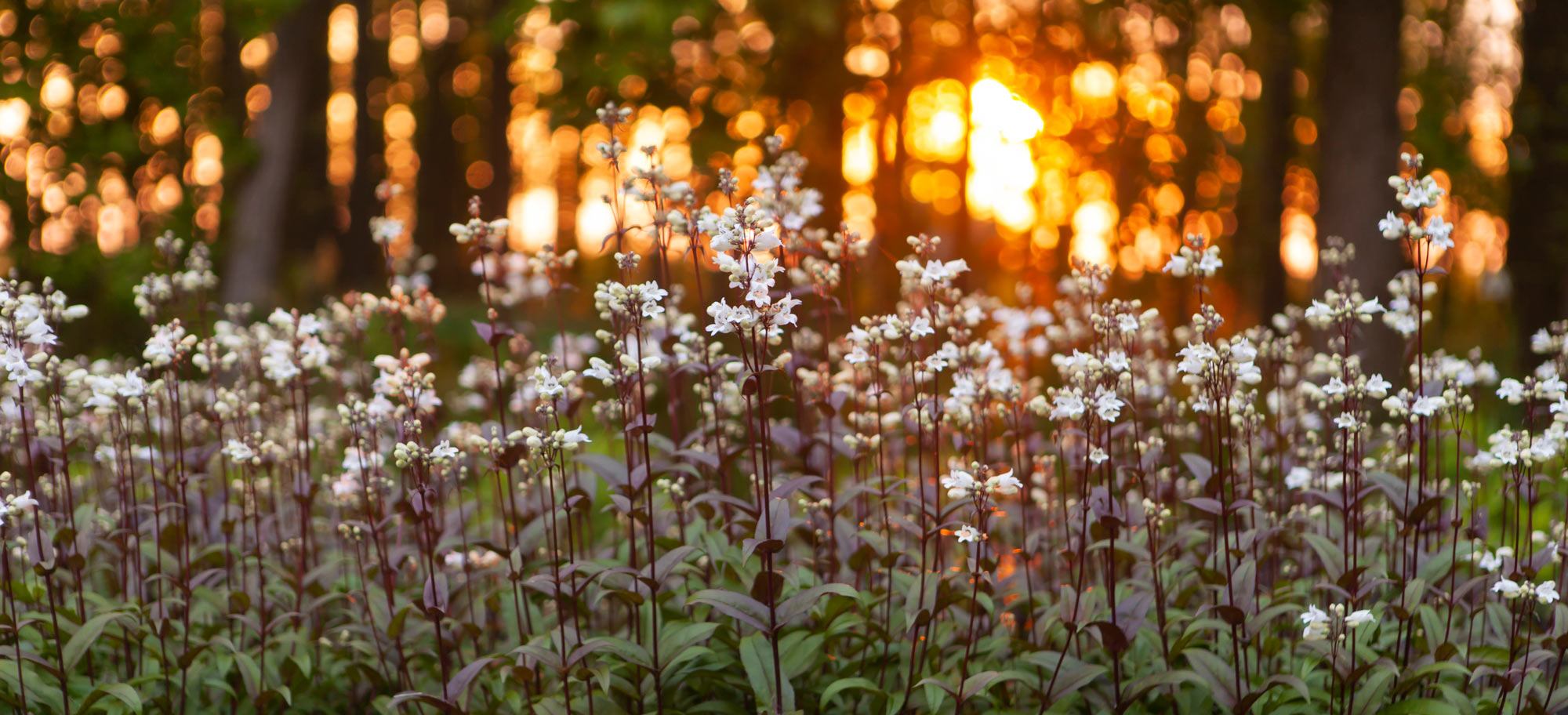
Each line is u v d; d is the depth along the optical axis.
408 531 5.67
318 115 21.36
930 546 5.29
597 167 11.03
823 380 5.01
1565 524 4.28
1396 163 10.48
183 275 5.15
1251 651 4.44
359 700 4.86
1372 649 4.27
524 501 5.37
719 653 4.24
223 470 5.56
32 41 12.28
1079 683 3.89
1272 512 5.25
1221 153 19.12
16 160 12.49
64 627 4.28
